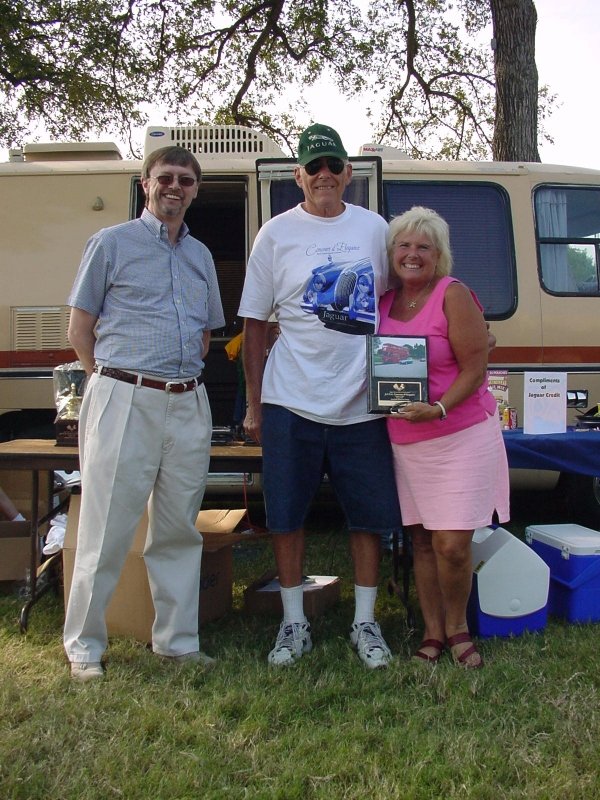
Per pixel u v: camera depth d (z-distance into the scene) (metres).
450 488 2.86
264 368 3.12
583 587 3.46
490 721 2.50
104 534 2.82
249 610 3.66
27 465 3.24
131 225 2.88
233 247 6.45
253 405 3.12
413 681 2.81
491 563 3.25
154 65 12.41
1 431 5.11
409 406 2.76
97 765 2.22
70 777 2.17
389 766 2.25
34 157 5.36
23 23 11.64
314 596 3.58
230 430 3.96
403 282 2.97
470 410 2.87
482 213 5.25
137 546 3.23
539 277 5.23
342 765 2.23
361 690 2.73
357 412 2.95
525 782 2.17
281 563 3.08
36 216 5.05
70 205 5.07
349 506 3.04
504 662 2.94
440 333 2.86
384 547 4.34
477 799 2.07
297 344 2.95
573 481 5.20
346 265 2.93
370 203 4.66
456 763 2.23
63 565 3.43
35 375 4.98
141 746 2.34
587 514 5.19
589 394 5.23
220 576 3.64
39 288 5.00
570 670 2.88
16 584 3.92
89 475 2.84
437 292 2.88
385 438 3.02
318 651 3.07
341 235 2.96
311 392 2.92
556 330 5.21
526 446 3.53
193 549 3.06
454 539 2.86
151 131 5.27
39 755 2.28
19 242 5.04
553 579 3.58
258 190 4.75
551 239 5.28
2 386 5.00
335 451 2.99
